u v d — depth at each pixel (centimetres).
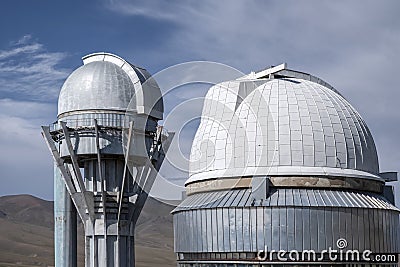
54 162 5950
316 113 4991
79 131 5500
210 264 4844
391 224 5000
